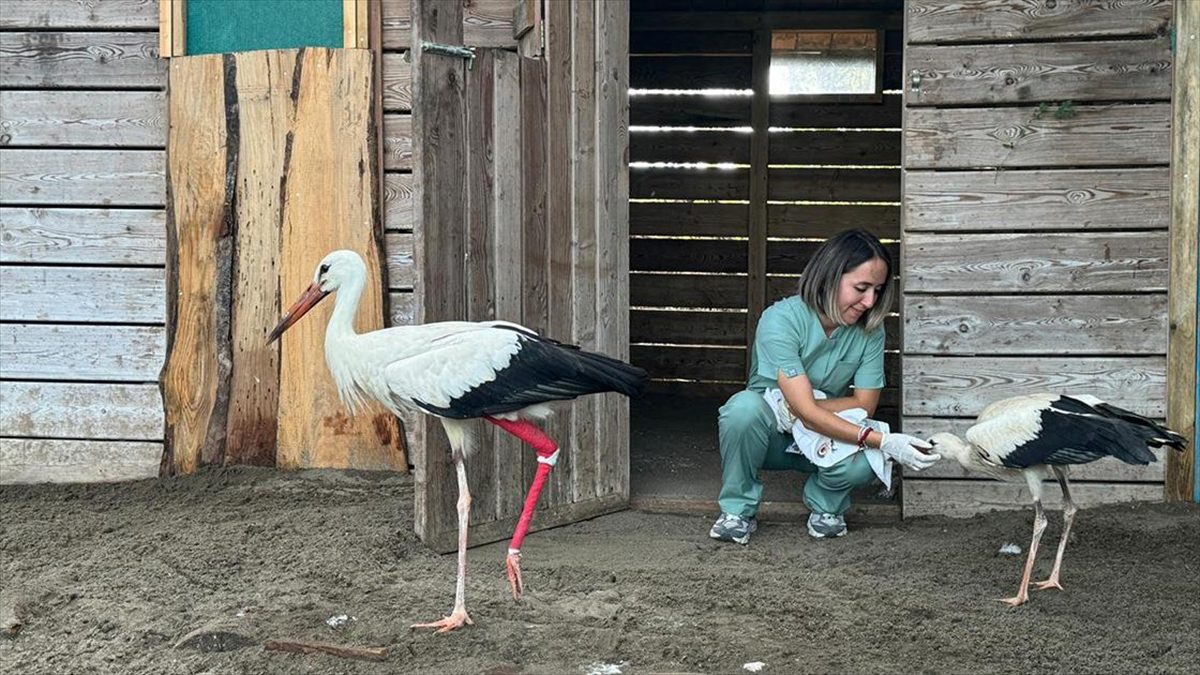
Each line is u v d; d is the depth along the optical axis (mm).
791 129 9023
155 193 6555
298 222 6422
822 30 8938
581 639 4172
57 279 6594
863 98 8914
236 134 6453
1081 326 5684
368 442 6449
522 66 5434
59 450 6613
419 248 5020
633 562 5125
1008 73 5652
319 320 6430
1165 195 5617
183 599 4680
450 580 4859
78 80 6527
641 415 8508
